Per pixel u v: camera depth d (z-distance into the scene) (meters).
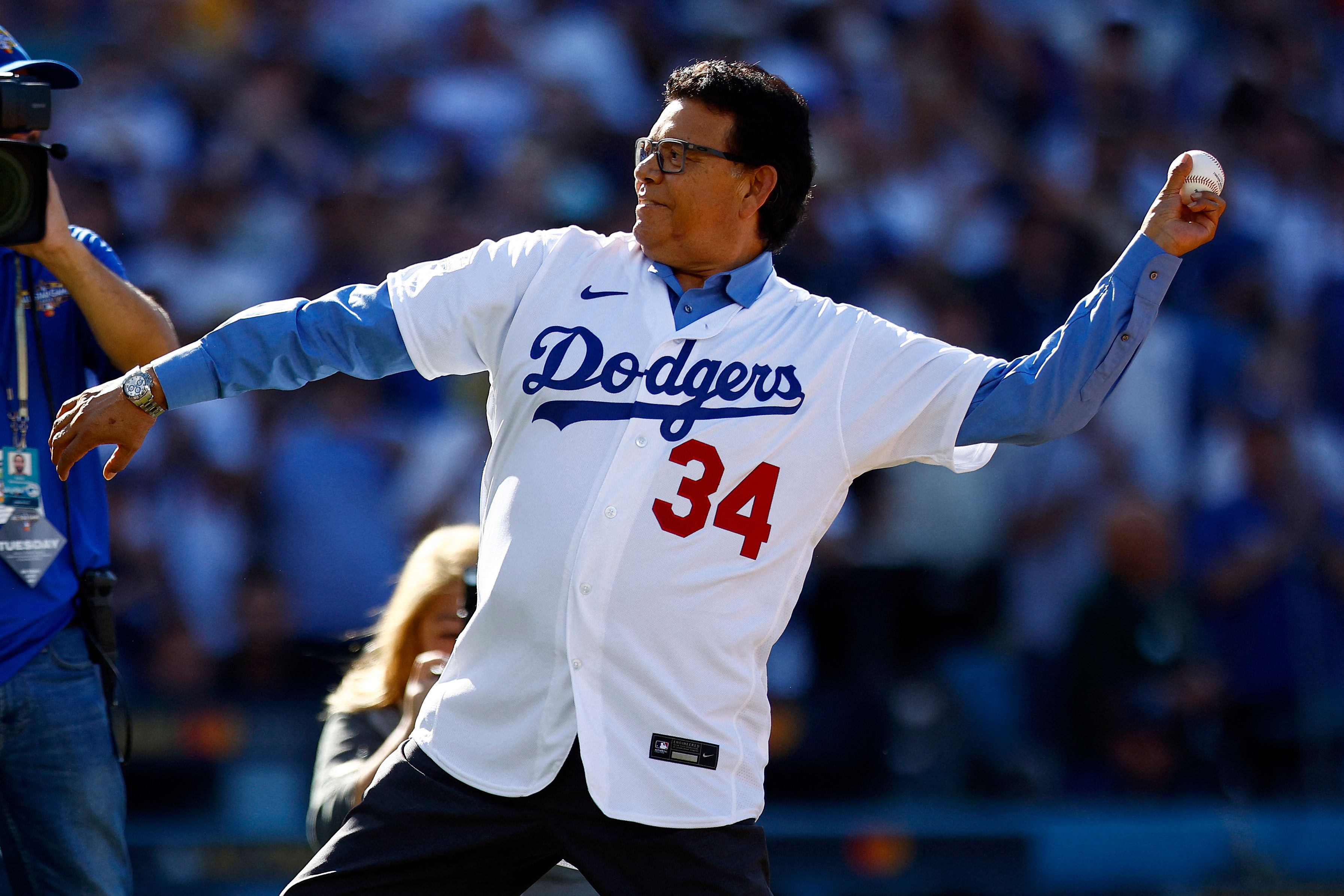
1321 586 28.66
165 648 24.86
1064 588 27.83
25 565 11.57
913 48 36.44
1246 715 27.31
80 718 11.80
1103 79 37.16
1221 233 33.38
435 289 10.52
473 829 10.27
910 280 30.92
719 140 10.53
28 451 11.74
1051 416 10.23
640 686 10.02
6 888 13.38
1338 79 40.62
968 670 26.12
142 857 21.27
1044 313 31.08
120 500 25.81
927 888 22.55
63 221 11.29
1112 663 25.00
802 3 37.00
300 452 26.39
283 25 34.22
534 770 10.08
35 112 11.02
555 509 10.10
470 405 27.94
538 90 33.62
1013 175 34.25
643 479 10.05
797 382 10.30
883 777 25.00
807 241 30.81
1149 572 25.25
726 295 10.62
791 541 10.35
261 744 23.56
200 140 31.88
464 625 13.10
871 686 25.52
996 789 24.92
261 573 25.81
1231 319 32.41
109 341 11.81
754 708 10.45
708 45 36.31
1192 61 38.50
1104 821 23.05
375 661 13.78
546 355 10.37
